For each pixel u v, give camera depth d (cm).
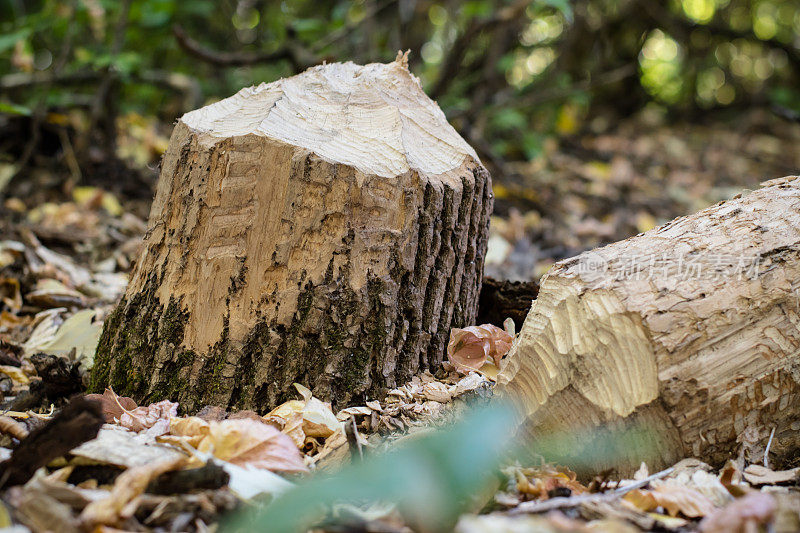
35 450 166
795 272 191
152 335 223
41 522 146
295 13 748
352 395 218
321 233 213
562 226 555
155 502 159
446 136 243
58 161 511
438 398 216
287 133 218
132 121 572
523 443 199
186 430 195
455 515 148
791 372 184
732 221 208
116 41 489
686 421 177
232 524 156
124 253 409
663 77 1093
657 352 174
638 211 623
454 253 233
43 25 523
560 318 190
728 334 180
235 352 216
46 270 356
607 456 188
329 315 214
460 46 584
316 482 159
